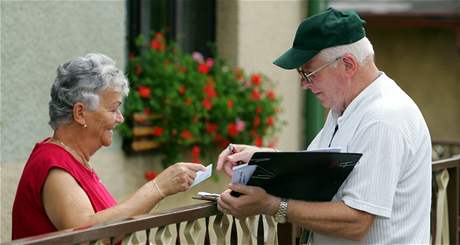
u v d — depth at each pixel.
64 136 5.07
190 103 8.62
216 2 10.25
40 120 7.42
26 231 4.96
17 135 7.17
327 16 4.69
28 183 4.94
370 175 4.55
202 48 10.20
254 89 9.80
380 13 21.02
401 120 4.61
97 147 5.14
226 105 9.05
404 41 21.98
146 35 9.22
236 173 4.58
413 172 4.69
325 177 4.55
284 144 11.41
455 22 20.59
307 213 4.60
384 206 4.54
